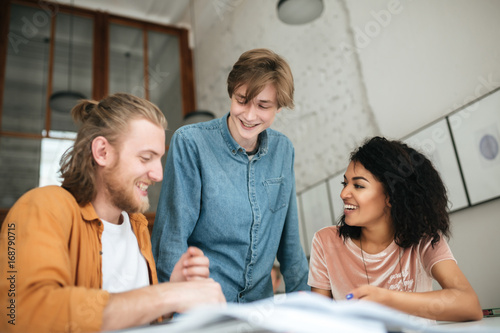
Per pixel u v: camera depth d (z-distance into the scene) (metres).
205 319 0.40
